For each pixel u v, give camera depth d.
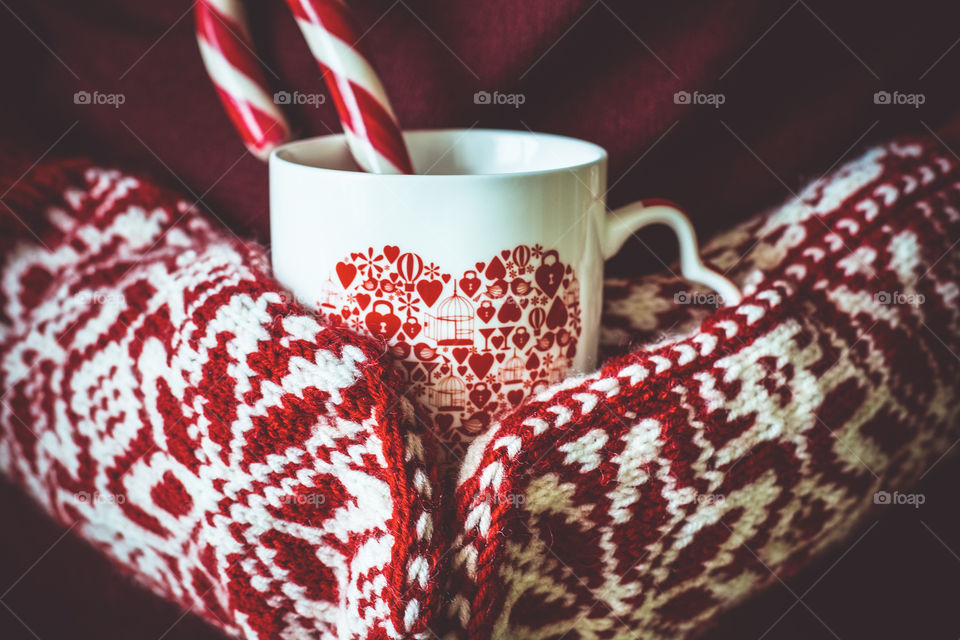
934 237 0.35
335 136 0.35
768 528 0.33
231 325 0.31
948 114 0.40
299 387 0.30
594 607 0.32
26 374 0.36
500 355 0.31
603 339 0.36
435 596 0.29
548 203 0.30
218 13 0.35
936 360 0.35
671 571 0.32
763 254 0.37
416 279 0.30
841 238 0.35
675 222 0.33
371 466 0.30
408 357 0.31
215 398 0.31
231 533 0.31
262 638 0.32
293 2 0.33
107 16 0.39
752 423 0.32
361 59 0.32
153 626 0.34
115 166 0.41
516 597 0.31
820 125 0.39
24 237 0.37
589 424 0.30
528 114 0.39
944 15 0.39
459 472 0.31
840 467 0.33
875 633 0.33
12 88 0.40
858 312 0.34
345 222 0.30
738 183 0.40
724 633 0.34
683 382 0.31
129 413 0.33
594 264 0.32
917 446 0.36
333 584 0.32
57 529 0.35
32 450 0.36
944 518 0.36
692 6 0.37
